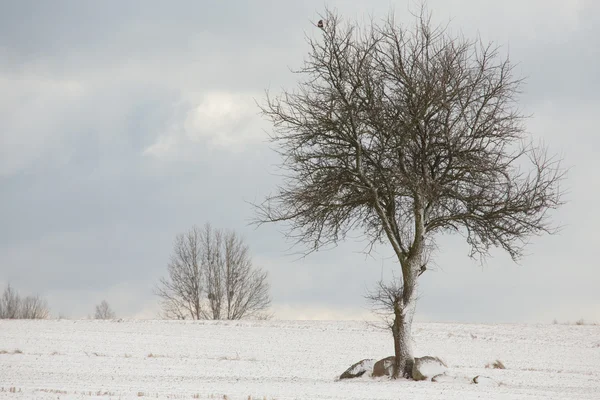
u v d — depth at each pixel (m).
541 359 125.81
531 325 190.75
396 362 82.62
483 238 83.19
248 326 184.25
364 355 129.75
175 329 174.75
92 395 60.47
